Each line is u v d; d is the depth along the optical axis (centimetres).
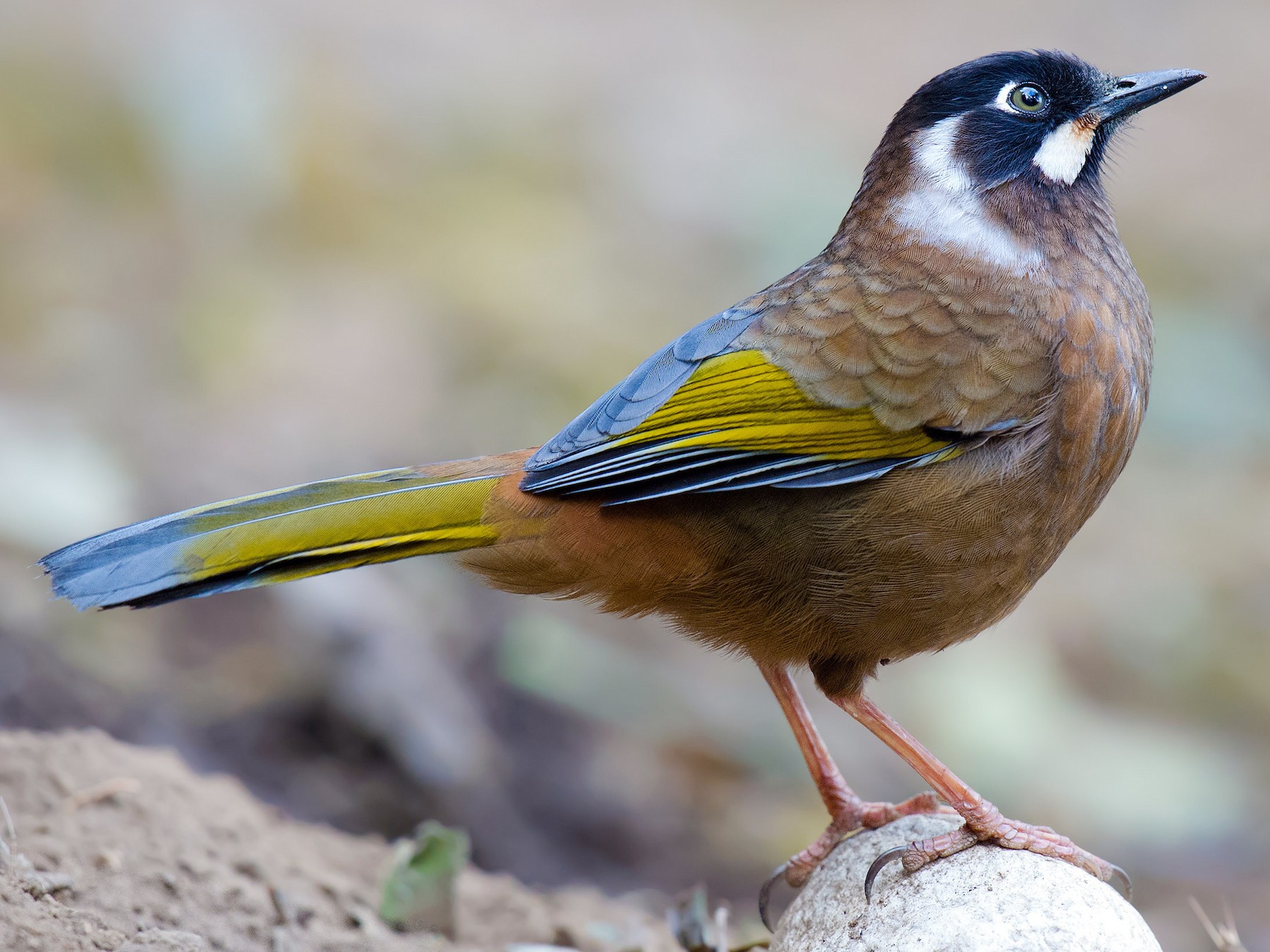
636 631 1367
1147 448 1831
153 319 1553
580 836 1116
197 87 1752
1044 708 1341
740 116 2338
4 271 1574
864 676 751
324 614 1160
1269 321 1983
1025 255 736
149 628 1143
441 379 1598
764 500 706
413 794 1078
